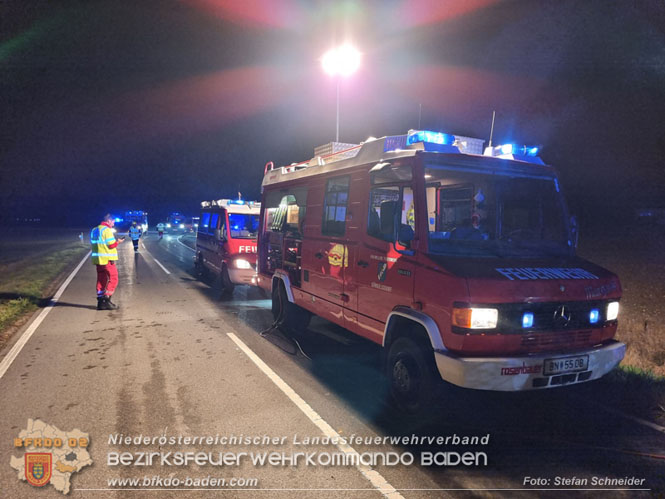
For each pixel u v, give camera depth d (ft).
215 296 33.94
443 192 14.84
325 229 19.08
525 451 11.62
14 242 101.65
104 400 14.43
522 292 11.68
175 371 17.22
